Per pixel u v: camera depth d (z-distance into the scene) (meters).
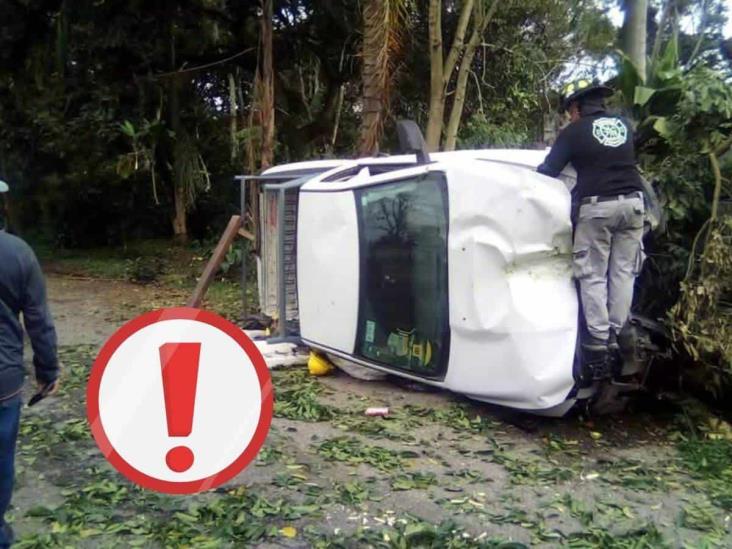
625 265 5.05
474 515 3.99
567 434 5.38
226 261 12.98
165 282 13.19
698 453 5.02
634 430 5.54
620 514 4.06
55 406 5.85
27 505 4.02
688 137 5.73
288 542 3.63
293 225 7.23
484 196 5.27
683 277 5.62
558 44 14.62
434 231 5.62
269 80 11.64
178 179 16.36
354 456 4.80
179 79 15.94
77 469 4.54
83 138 16.64
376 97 9.83
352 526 3.82
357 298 6.16
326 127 16.84
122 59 15.66
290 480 4.38
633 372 5.27
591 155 4.93
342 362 6.69
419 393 6.21
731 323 5.23
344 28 14.72
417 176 5.73
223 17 15.59
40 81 16.38
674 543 3.73
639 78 6.38
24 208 19.83
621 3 8.74
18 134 18.42
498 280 5.20
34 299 3.16
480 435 5.28
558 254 5.11
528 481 4.49
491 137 13.12
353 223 6.18
